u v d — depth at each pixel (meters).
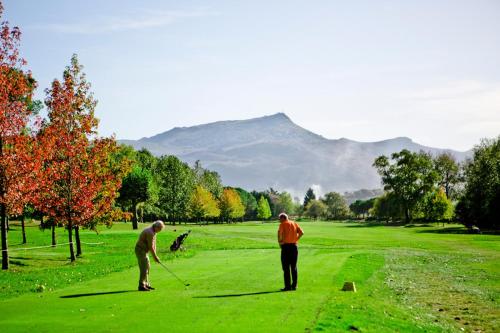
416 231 79.94
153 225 15.23
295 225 15.52
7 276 20.53
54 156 29.97
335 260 26.14
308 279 18.06
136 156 113.50
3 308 12.01
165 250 36.88
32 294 14.43
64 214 30.00
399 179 120.50
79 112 31.12
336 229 89.88
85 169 31.16
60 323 10.26
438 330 12.13
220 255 30.34
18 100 25.50
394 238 58.47
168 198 118.69
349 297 13.82
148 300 12.91
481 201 83.94
